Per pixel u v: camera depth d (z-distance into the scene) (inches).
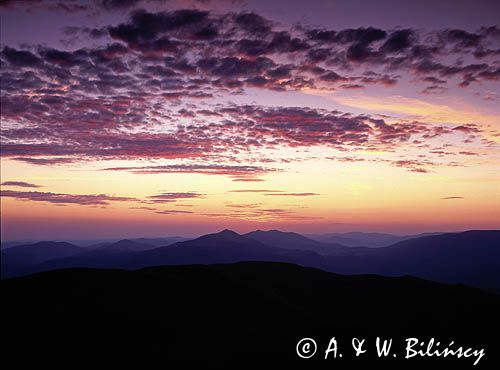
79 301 1612.9
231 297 2089.1
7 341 1261.1
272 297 2299.5
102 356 1240.2
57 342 1288.1
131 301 1700.3
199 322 1637.6
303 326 1946.4
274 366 1382.9
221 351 1408.7
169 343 1396.4
